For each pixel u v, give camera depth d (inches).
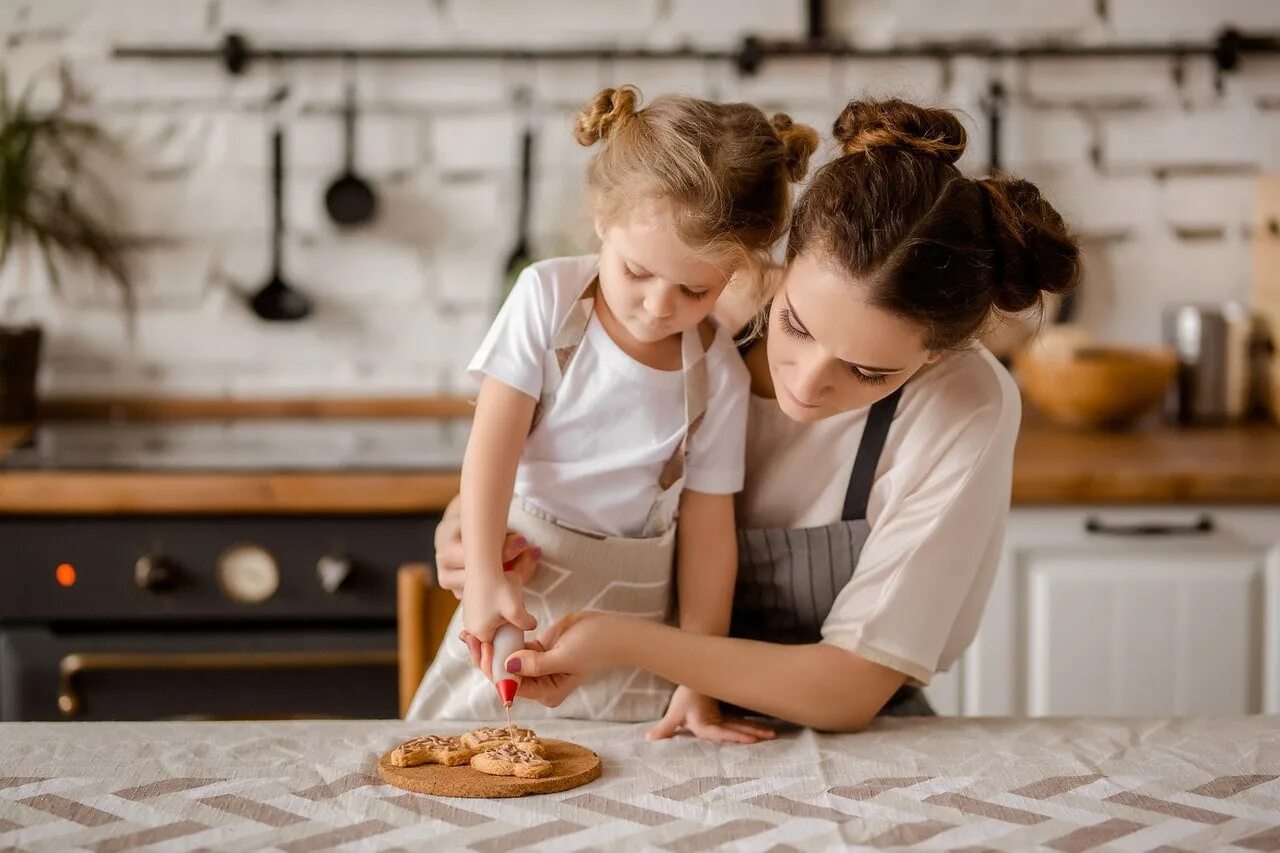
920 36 101.6
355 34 100.0
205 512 81.0
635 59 101.0
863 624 46.1
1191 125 103.0
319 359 102.7
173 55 99.1
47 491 79.7
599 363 48.5
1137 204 103.7
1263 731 44.8
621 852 35.3
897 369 42.2
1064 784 39.9
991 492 48.3
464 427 97.3
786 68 101.3
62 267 100.3
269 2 99.4
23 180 94.7
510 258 101.4
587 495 49.4
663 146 42.8
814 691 45.1
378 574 81.9
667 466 49.3
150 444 89.4
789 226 43.7
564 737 45.0
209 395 102.3
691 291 44.4
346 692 83.0
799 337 42.6
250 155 100.6
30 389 97.0
